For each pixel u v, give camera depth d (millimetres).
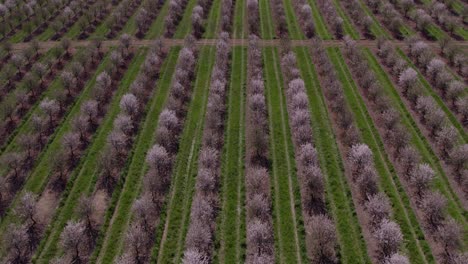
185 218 43812
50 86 66062
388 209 42562
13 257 39938
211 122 55375
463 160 47500
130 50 76938
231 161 50938
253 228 40156
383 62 71625
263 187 46562
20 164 50781
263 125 56312
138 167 50375
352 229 42094
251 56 72250
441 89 63281
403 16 88125
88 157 51938
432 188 46375
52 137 55250
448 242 39438
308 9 87125
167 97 63156
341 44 78000
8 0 92375
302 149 49906
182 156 52000
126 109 57938
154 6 91938
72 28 85938
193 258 37438
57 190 47281
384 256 38969
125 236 41969
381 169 49219
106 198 46344
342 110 57625
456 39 78312
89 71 70312
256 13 89125
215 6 95000
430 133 54719
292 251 40156
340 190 46500
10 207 45094
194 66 70875
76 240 39750
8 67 68438
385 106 58156
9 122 58094
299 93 59625
